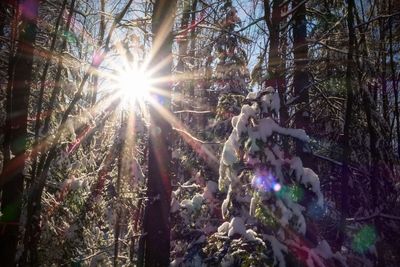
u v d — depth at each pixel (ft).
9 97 17.69
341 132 28.07
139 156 33.78
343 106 26.20
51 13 24.80
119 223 31.68
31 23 19.76
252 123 19.31
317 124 29.19
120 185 29.99
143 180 30.42
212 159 30.73
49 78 26.58
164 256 21.57
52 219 26.12
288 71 24.21
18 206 19.42
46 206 26.03
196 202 26.14
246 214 20.62
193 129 35.27
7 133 18.15
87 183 28.07
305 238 18.79
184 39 24.98
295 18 25.36
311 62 24.82
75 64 23.70
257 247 18.34
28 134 25.14
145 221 22.12
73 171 28.81
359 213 26.07
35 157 19.07
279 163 18.86
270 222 18.54
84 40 24.72
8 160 18.39
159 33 22.71
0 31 22.40
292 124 26.45
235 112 27.73
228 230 19.77
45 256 24.94
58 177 27.17
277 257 18.31
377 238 23.95
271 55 22.99
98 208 29.04
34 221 18.99
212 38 28.73
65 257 26.27
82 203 27.71
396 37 30.94
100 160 33.81
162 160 22.18
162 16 22.70
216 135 30.45
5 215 19.15
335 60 23.47
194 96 36.76
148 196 22.08
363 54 25.14
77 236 27.27
